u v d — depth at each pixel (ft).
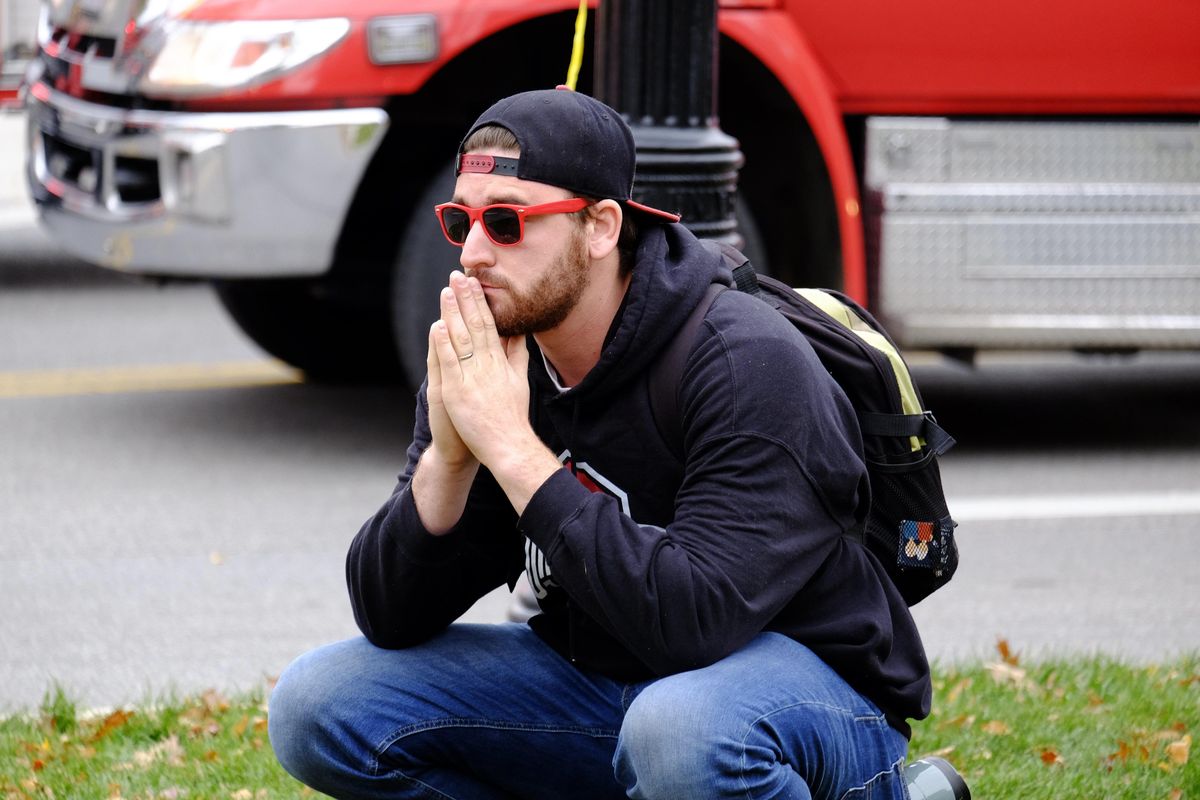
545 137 25.99
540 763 29.14
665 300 26.43
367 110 60.34
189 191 60.75
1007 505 63.62
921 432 27.58
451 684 28.68
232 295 78.54
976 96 65.72
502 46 61.77
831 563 26.91
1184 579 55.52
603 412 27.12
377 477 65.57
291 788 36.09
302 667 28.76
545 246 26.18
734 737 25.38
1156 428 76.38
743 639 25.76
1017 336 66.08
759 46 63.10
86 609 51.08
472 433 26.03
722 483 25.66
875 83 64.95
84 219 64.49
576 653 28.66
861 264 65.77
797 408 25.73
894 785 27.73
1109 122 66.85
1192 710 41.27
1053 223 65.82
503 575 29.35
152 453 68.95
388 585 27.81
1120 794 36.09
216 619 50.42
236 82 60.03
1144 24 66.23
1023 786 36.40
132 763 37.86
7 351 89.56
